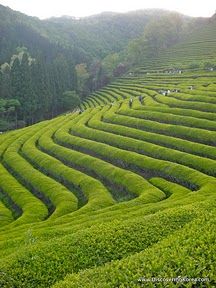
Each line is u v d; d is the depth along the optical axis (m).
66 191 64.44
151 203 50.22
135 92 146.12
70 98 167.25
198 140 81.00
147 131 92.19
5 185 70.88
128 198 60.69
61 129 104.94
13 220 58.25
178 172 63.75
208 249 18.14
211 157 70.81
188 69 166.62
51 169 75.94
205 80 135.88
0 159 89.06
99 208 54.72
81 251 24.73
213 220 23.28
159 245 20.69
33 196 65.00
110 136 89.44
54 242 26.59
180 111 98.50
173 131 86.81
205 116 92.44
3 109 135.00
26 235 36.66
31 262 23.95
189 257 17.45
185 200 45.59
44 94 152.75
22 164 80.94
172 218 28.91
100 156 80.69
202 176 60.25
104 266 19.73
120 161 75.44
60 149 86.56
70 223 44.03
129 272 17.33
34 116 153.88
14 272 23.09
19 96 143.50
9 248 34.38
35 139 100.38
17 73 143.75
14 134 111.00
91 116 117.44
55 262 23.75
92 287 17.17
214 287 15.18
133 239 25.88
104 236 26.41
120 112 110.69
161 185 61.41
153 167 68.44
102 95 171.00
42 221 52.66
